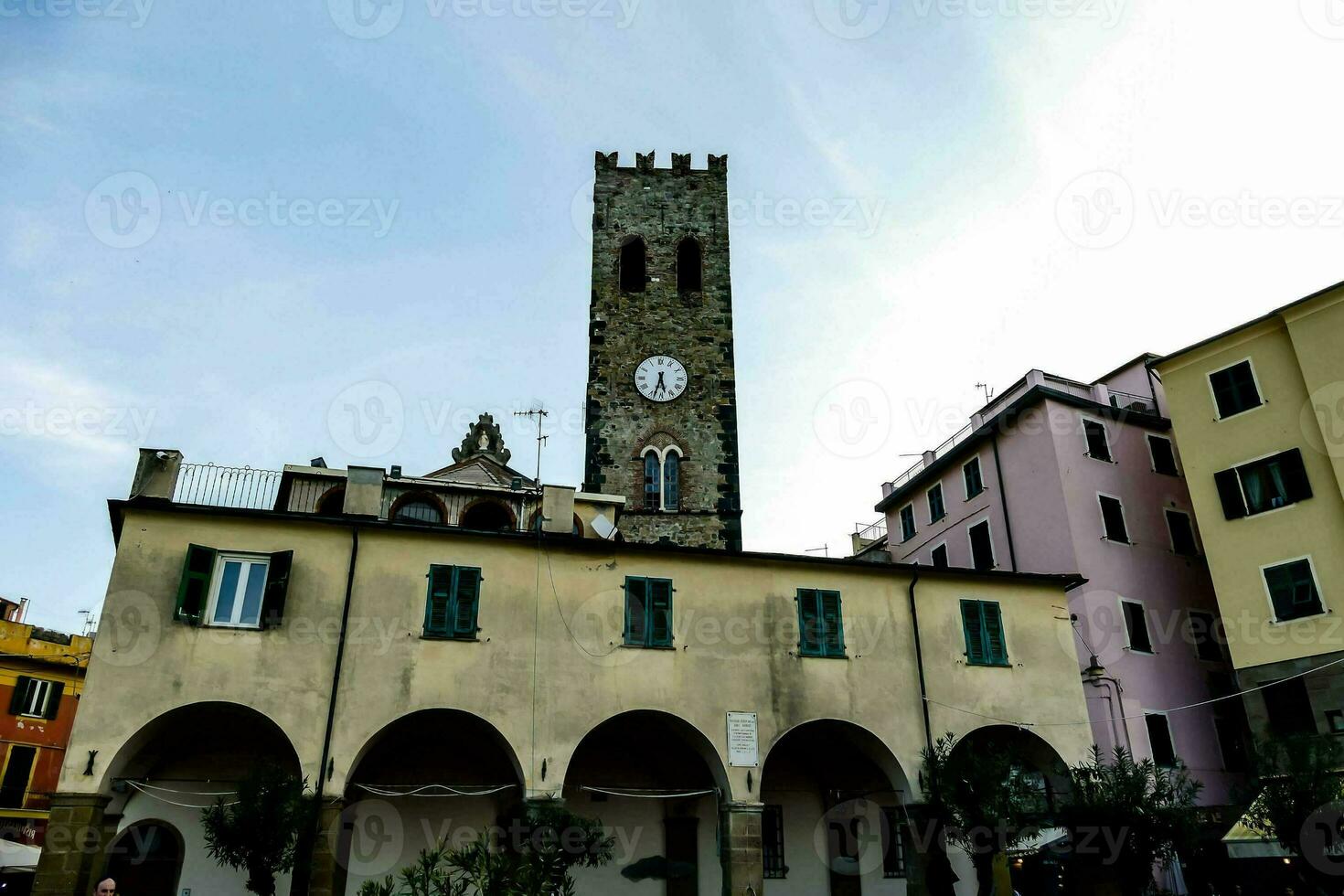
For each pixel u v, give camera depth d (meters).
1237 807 29.48
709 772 26.86
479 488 32.25
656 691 23.58
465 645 22.72
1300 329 30.61
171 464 23.67
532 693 22.72
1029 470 35.91
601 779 26.73
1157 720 31.55
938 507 41.19
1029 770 26.95
